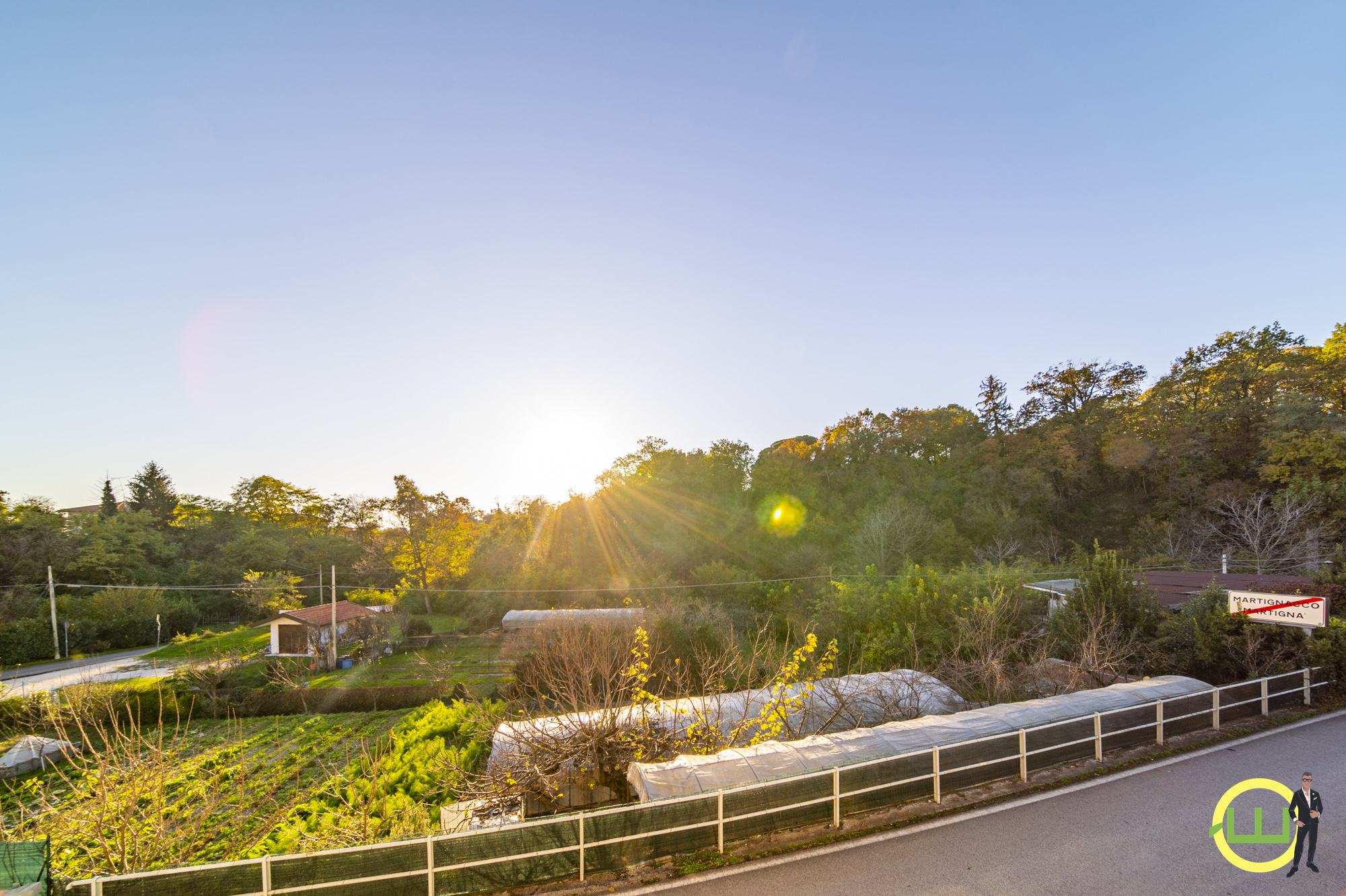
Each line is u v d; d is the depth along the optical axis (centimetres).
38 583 4750
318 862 709
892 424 6525
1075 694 1227
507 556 5725
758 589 4034
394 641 4206
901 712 1355
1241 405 4462
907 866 756
